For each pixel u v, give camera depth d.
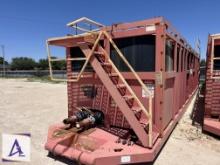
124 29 5.07
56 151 4.38
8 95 15.35
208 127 5.82
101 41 5.49
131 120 4.20
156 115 4.78
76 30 5.49
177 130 6.37
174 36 5.72
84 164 3.97
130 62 5.14
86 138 4.44
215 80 6.06
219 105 6.07
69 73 6.22
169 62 5.58
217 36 5.45
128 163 3.90
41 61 83.31
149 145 4.09
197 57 14.35
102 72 4.42
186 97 9.32
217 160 4.49
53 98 13.80
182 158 4.56
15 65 79.94
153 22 4.64
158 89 4.71
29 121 7.80
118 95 4.25
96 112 5.66
